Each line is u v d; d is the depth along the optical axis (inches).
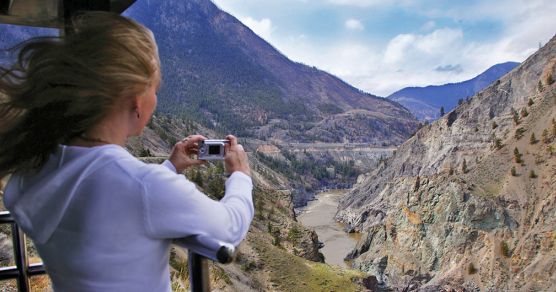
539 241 4544.8
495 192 5807.1
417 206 5890.8
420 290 5054.1
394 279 5506.9
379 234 6304.1
